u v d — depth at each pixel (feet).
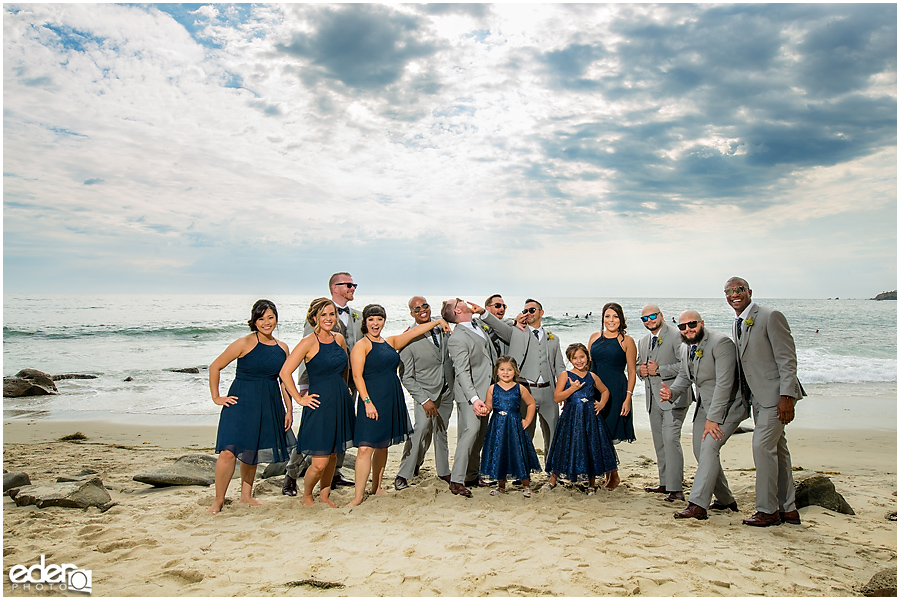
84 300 230.07
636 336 97.40
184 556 12.25
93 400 43.32
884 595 10.37
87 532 13.84
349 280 19.25
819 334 95.55
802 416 36.32
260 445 15.89
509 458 17.30
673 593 10.69
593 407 17.95
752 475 21.45
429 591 10.61
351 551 12.63
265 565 11.82
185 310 158.92
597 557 12.38
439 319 19.30
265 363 16.17
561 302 270.67
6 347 78.43
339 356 16.61
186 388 48.70
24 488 16.96
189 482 19.17
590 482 17.87
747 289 15.69
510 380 17.88
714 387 16.31
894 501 17.81
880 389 47.67
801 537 13.98
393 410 17.04
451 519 15.06
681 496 17.15
